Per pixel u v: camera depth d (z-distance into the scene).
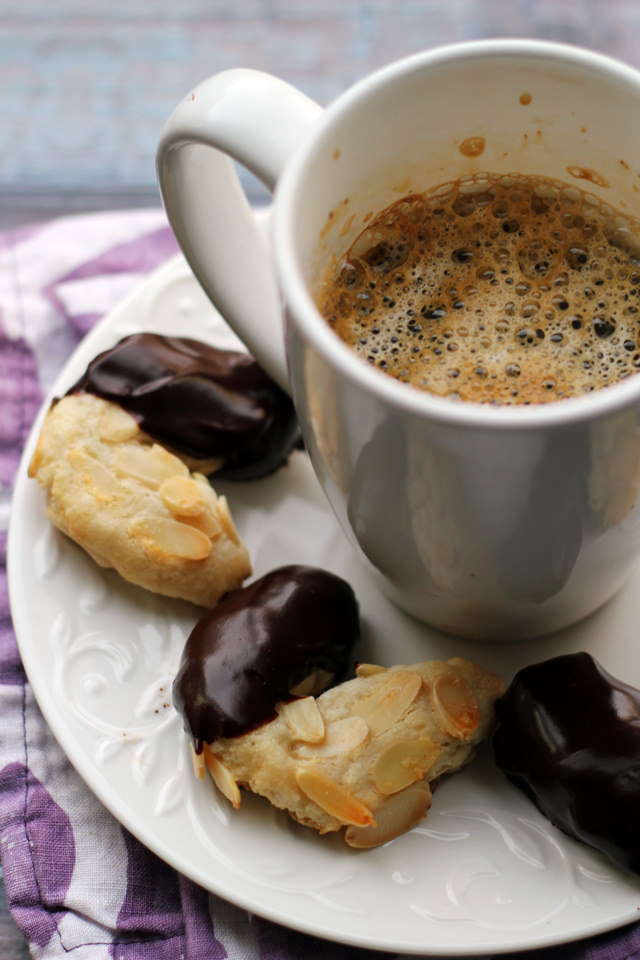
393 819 0.41
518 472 0.38
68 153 0.60
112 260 0.52
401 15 0.62
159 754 0.42
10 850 0.44
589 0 0.62
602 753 0.40
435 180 0.44
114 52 0.62
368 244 0.44
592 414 0.37
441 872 0.41
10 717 0.46
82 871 0.43
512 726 0.41
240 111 0.41
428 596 0.43
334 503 0.43
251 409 0.45
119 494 0.44
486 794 0.42
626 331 0.43
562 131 0.43
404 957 0.42
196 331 0.48
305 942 0.42
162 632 0.44
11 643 0.47
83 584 0.45
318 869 0.41
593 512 0.40
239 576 0.44
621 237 0.44
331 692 0.42
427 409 0.38
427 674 0.42
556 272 0.44
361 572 0.45
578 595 0.43
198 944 0.42
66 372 0.47
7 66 0.62
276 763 0.41
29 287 0.52
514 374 0.43
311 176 0.40
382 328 0.43
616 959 0.41
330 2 0.62
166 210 0.44
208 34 0.62
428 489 0.39
